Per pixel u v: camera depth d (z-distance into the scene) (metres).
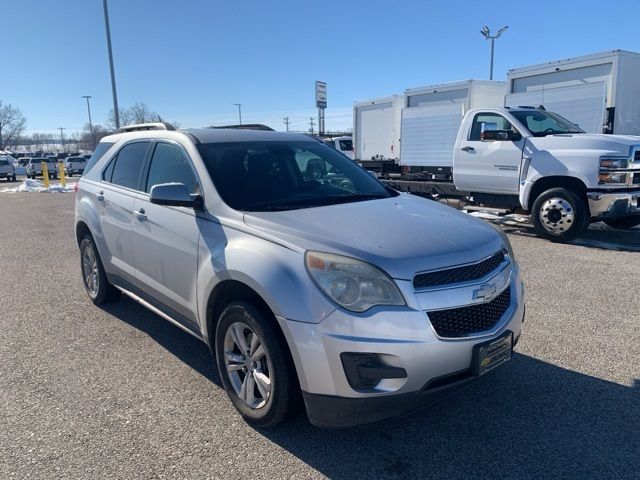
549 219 8.59
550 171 8.48
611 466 2.88
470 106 13.29
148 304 4.51
